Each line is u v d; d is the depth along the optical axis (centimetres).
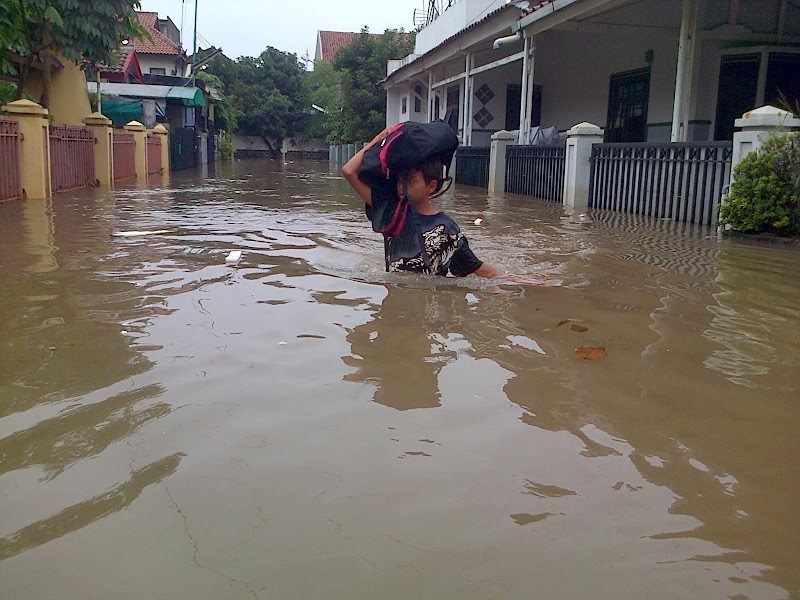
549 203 1240
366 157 493
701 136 1327
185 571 171
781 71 1266
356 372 305
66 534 185
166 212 963
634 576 173
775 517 201
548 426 256
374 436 244
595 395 286
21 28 1292
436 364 318
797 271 568
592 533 190
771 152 746
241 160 4312
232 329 366
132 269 521
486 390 289
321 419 257
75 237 686
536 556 179
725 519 199
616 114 1645
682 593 167
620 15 1353
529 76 1488
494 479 217
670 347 353
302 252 619
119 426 248
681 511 202
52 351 325
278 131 5191
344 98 3525
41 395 273
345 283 483
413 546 182
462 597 163
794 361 334
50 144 1218
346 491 208
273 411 263
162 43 3875
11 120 1049
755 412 273
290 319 387
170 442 237
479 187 1747
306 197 1301
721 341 365
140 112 2381
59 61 1689
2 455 226
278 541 183
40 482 210
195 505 199
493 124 2016
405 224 498
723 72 1302
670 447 242
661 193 988
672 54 1407
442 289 470
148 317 387
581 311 422
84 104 1838
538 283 500
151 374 298
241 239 697
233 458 227
